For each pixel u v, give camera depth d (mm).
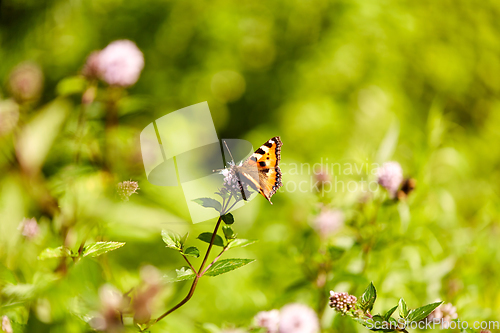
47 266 918
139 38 2090
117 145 973
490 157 1906
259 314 930
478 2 2119
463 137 1853
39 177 966
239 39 2084
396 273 986
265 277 1064
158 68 2070
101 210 926
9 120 971
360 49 2016
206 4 2107
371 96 1943
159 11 2104
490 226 1102
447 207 1080
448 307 912
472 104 2152
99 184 944
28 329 875
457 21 2115
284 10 2102
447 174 1363
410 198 990
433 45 2078
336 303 865
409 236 996
